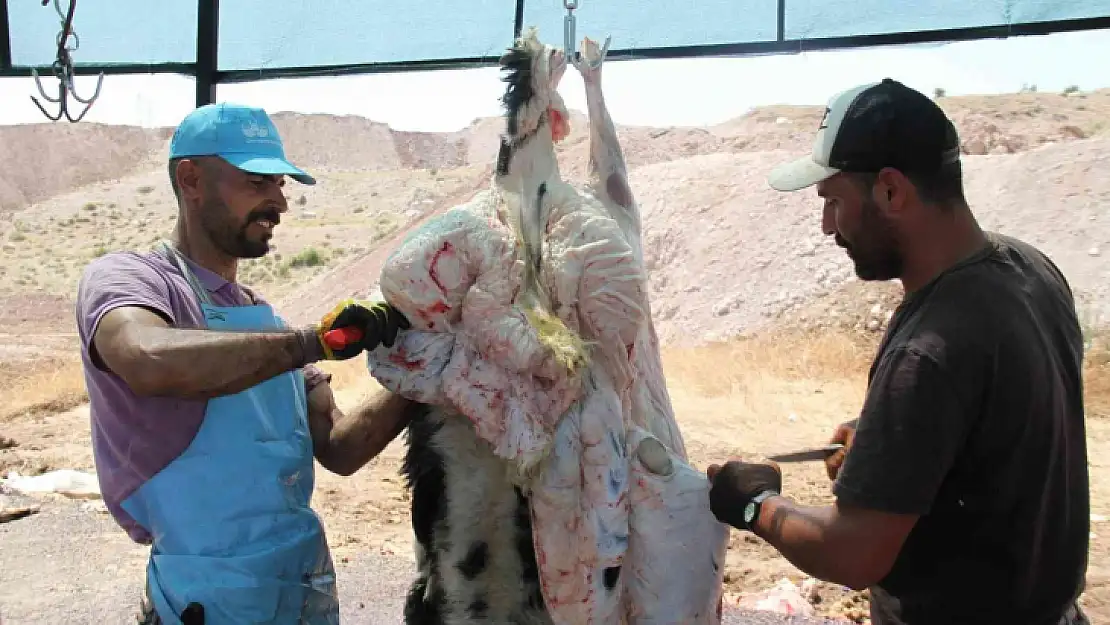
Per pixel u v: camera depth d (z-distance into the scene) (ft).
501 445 8.29
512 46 9.16
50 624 15.90
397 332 8.38
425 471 9.24
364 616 16.26
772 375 46.14
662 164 79.10
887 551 7.21
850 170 7.50
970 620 7.55
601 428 8.49
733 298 58.85
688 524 8.69
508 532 9.03
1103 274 50.85
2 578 18.26
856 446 7.32
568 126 9.56
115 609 16.66
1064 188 58.75
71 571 18.72
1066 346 7.75
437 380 8.31
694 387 43.98
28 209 208.54
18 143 236.02
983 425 7.16
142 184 223.51
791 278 58.23
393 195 194.08
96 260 8.71
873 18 18.20
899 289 52.70
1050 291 7.77
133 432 8.63
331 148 247.91
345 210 189.98
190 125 8.98
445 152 250.37
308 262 144.77
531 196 8.91
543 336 8.26
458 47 19.43
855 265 7.85
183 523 8.63
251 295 9.74
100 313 8.13
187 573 8.61
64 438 36.04
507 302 8.34
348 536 23.08
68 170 232.53
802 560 7.59
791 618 16.83
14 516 22.77
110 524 22.16
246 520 8.81
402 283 8.18
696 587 8.70
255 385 8.27
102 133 249.75
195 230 9.18
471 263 8.30
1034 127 113.50
